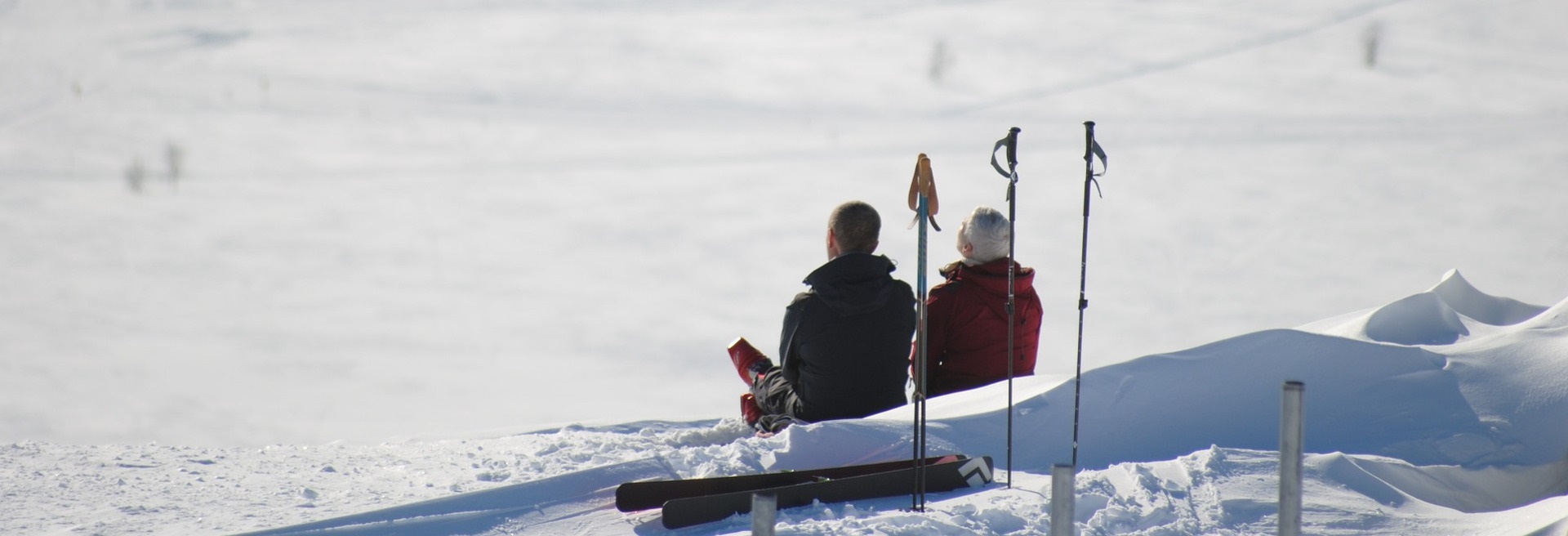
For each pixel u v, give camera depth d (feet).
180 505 46.19
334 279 240.94
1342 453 46.88
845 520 41.06
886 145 425.69
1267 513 42.16
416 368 164.55
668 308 202.18
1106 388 57.31
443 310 207.62
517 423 129.80
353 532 42.73
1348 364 56.95
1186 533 40.24
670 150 437.58
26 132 527.40
